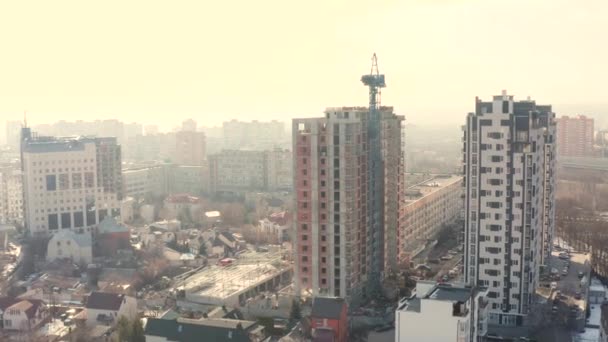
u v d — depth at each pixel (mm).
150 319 196250
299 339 195500
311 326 198500
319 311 195375
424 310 143750
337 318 193000
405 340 145750
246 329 191000
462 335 141500
